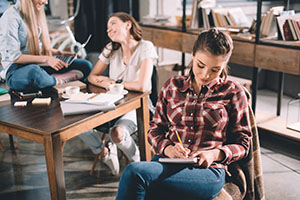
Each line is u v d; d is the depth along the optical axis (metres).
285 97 4.19
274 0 5.35
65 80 2.46
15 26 2.38
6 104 2.09
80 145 3.10
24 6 2.41
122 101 2.12
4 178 2.60
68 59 2.52
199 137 1.61
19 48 2.41
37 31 2.49
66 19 4.64
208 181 1.49
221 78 1.63
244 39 3.12
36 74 2.25
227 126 1.63
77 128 1.84
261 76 4.52
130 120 2.41
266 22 3.11
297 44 2.79
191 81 1.63
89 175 2.61
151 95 2.64
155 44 4.07
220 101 1.60
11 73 2.30
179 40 3.72
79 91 2.27
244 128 1.60
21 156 2.94
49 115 1.91
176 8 5.01
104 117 2.00
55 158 1.75
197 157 1.51
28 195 2.39
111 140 2.52
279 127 3.04
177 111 1.65
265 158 2.86
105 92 2.30
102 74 2.69
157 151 1.65
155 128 1.73
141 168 1.45
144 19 4.20
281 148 3.01
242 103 1.59
